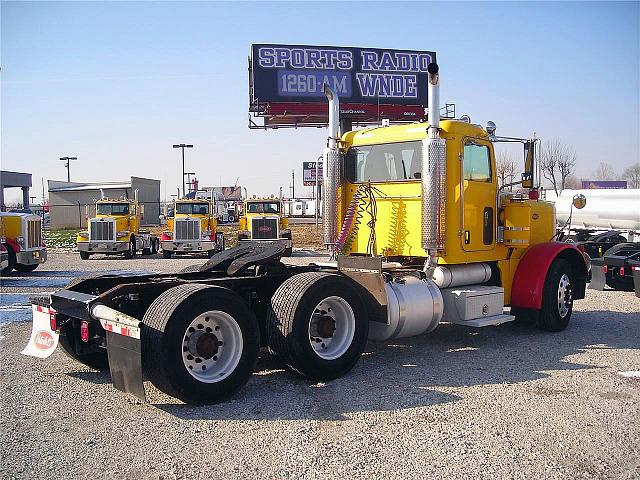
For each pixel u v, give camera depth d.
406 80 37.97
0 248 17.20
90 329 6.12
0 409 5.65
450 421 5.25
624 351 7.91
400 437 4.89
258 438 4.89
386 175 8.38
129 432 5.04
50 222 59.59
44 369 7.12
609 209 17.75
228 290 5.93
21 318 10.41
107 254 27.52
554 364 7.22
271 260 7.31
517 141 8.87
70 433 5.03
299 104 36.69
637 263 12.73
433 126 7.61
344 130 32.00
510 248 8.96
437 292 7.75
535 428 5.08
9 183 49.25
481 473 4.24
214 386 5.73
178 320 5.54
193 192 39.09
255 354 6.05
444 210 7.69
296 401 5.85
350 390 6.20
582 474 4.23
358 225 8.62
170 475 4.23
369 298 7.12
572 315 10.67
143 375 5.73
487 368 7.05
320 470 4.30
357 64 37.25
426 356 7.64
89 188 60.09
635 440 4.82
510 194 8.95
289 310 6.32
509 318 8.33
